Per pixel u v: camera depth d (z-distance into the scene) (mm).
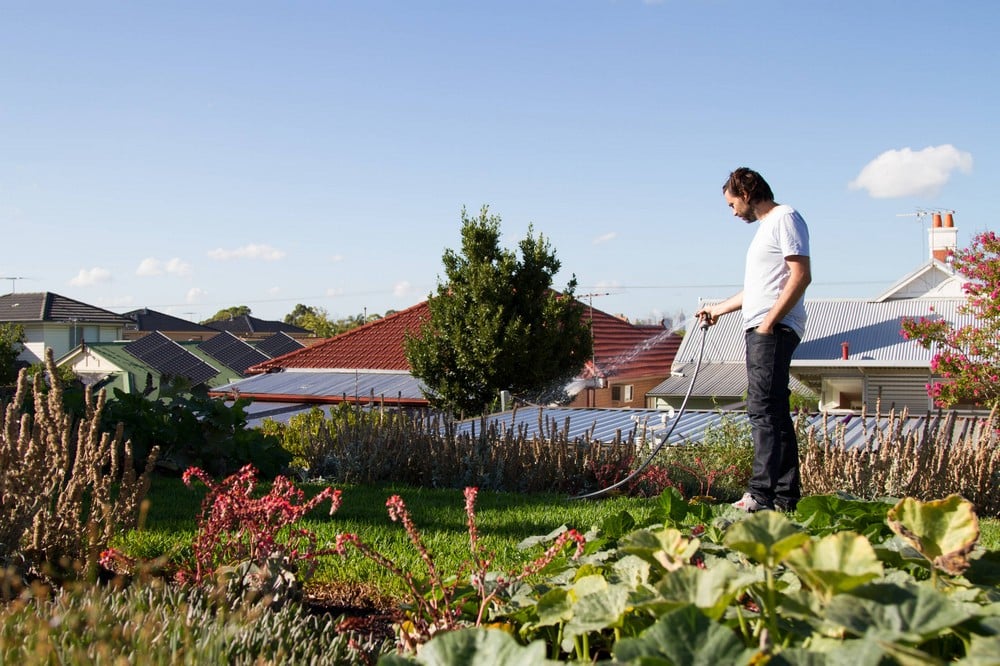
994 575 2523
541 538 3455
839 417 11312
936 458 7113
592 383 24219
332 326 92125
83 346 47281
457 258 23719
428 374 23547
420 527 5695
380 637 3314
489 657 1865
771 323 4930
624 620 2303
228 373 53375
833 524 3723
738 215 5227
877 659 1630
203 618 2912
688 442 8703
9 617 2754
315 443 9734
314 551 3844
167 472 8695
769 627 2086
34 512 3789
